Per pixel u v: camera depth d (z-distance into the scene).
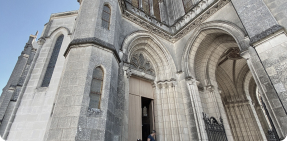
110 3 9.73
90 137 5.56
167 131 10.70
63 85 6.54
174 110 11.12
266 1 8.06
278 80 6.52
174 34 14.47
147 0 16.73
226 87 20.56
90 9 8.99
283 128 6.43
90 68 6.83
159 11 17.33
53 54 10.65
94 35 7.81
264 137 16.81
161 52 13.15
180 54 13.32
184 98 11.59
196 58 13.42
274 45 6.95
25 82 9.34
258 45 7.46
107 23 8.98
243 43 9.11
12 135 7.82
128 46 10.66
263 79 7.56
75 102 6.00
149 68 12.82
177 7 16.67
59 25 11.71
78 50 7.41
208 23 11.81
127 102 9.23
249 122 18.00
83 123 5.64
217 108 12.16
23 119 8.24
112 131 6.76
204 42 13.11
